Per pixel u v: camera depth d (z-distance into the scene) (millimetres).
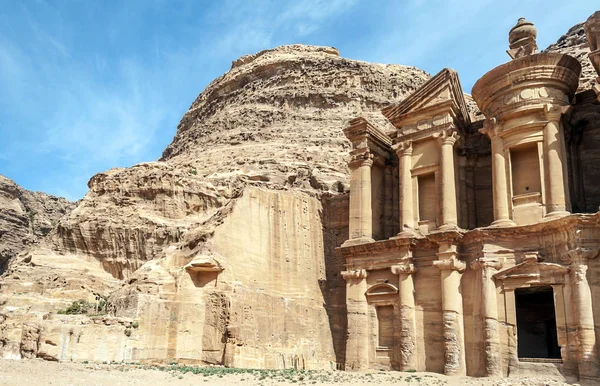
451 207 35219
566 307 29688
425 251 35875
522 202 33250
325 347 39375
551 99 33125
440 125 36938
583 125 36219
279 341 36000
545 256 31453
